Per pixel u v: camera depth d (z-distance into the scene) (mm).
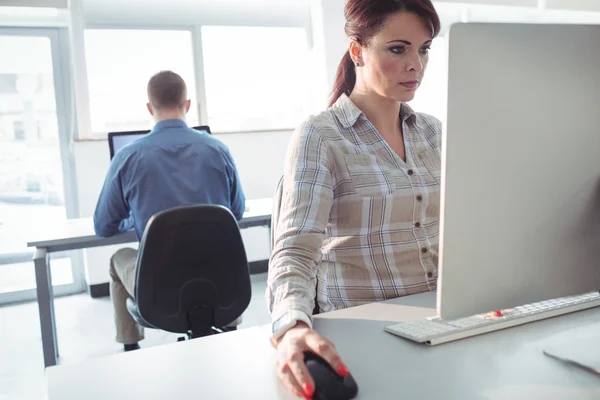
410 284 1180
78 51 4160
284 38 4922
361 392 689
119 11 4309
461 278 703
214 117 4762
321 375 679
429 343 835
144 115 4488
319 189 1072
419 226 1194
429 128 1306
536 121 701
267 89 4914
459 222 688
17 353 3172
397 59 1105
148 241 1929
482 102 670
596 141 741
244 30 4762
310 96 5055
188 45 4590
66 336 3428
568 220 746
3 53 4172
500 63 670
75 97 4238
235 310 2076
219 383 749
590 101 727
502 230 710
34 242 2500
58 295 4391
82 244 2607
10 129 4270
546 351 779
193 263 1994
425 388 694
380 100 1226
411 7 1069
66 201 4426
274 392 716
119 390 739
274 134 4734
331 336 889
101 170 4234
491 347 815
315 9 4836
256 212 2953
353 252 1181
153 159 2412
